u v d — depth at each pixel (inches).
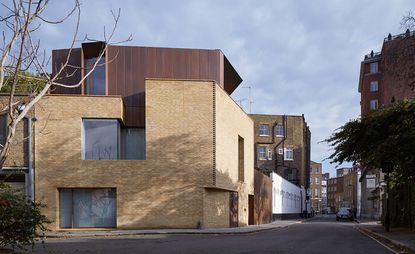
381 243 748.0
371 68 3031.5
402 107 978.7
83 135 1066.1
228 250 611.2
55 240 807.7
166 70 1206.9
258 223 1632.6
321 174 5856.3
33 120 865.5
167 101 1101.7
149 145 1080.8
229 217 1254.3
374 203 2412.6
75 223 1053.2
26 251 558.9
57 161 1039.0
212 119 1113.4
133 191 1060.5
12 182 1028.5
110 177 1055.6
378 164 1023.6
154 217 1061.8
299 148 2994.6
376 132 1011.3
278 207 2135.8
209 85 1122.7
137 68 1187.9
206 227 1098.1
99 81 1175.6
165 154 1083.9
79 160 1047.0
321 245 703.1
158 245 689.6
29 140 1023.6
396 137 883.4
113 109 1074.1
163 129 1092.5
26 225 473.7
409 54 862.5
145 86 1101.1
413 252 577.9
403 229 1107.3
